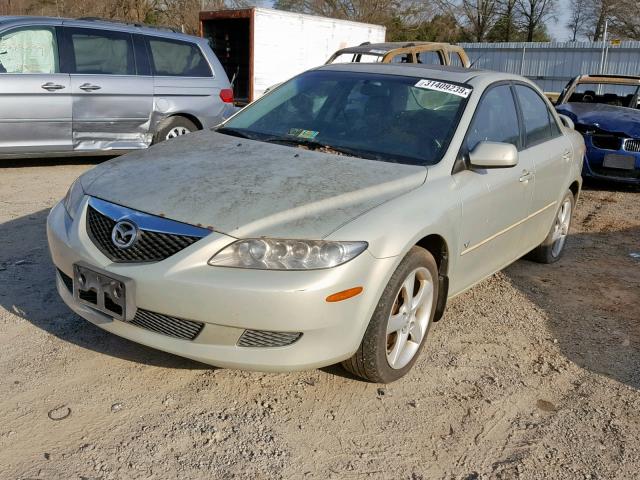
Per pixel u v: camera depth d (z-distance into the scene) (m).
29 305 4.03
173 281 2.89
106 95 7.96
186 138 4.18
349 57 13.73
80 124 7.84
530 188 4.63
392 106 4.18
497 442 3.08
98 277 3.07
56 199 6.62
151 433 2.93
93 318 3.20
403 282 3.27
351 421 3.14
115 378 3.32
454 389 3.51
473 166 3.85
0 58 7.34
